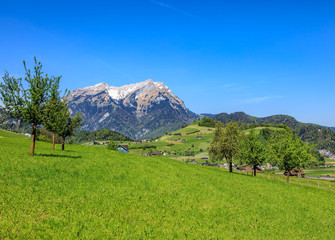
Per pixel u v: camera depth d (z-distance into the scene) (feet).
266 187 150.00
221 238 66.85
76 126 195.31
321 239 80.28
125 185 98.73
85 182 92.17
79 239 52.39
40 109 122.21
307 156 211.00
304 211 109.19
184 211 82.64
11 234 48.80
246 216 88.38
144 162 162.09
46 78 121.49
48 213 61.52
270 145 232.12
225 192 116.98
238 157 260.01
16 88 112.98
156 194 94.53
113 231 58.85
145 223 67.21
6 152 120.06
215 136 271.90
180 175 138.21
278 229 82.23
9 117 115.44
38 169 94.38
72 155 148.36
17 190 70.90
